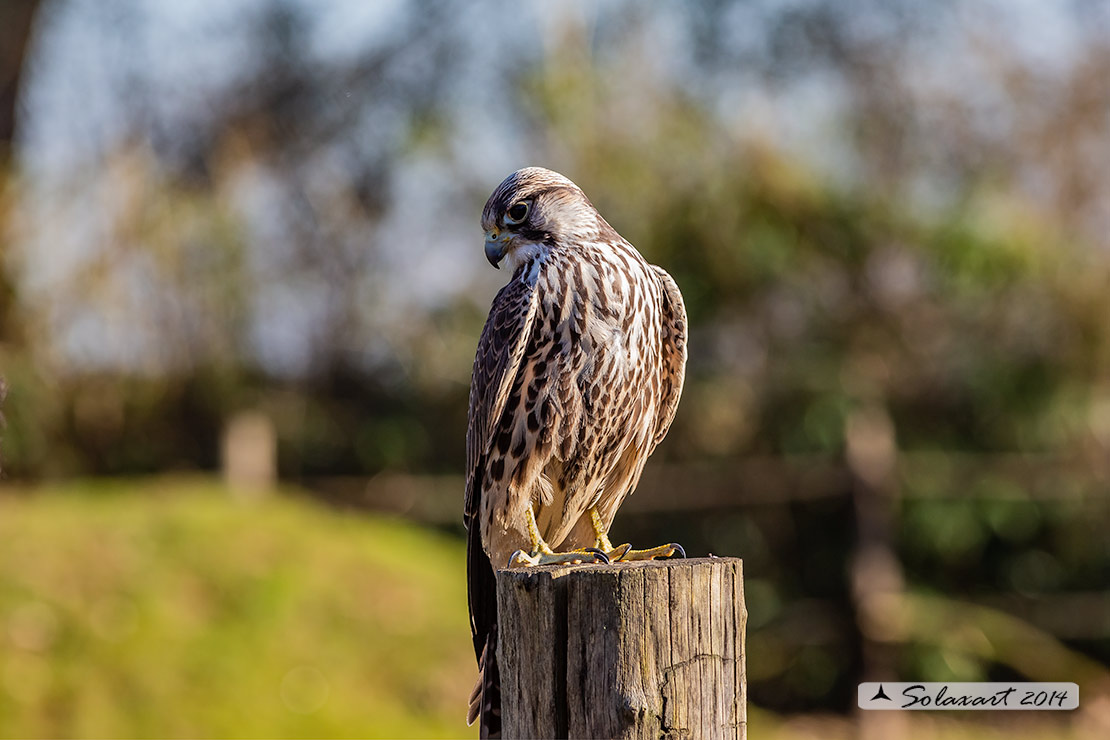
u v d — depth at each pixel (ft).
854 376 46.42
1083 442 46.42
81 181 52.65
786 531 46.55
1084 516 46.24
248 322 56.03
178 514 40.57
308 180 60.80
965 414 47.16
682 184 49.39
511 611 13.69
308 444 56.70
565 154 52.47
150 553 37.96
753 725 41.34
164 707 32.12
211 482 48.83
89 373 52.60
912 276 47.57
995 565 46.91
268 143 60.23
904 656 43.06
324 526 42.50
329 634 36.17
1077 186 49.14
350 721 32.99
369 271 58.80
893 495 43.50
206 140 58.85
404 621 37.47
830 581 45.55
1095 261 47.03
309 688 33.83
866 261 47.52
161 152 57.72
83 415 52.70
